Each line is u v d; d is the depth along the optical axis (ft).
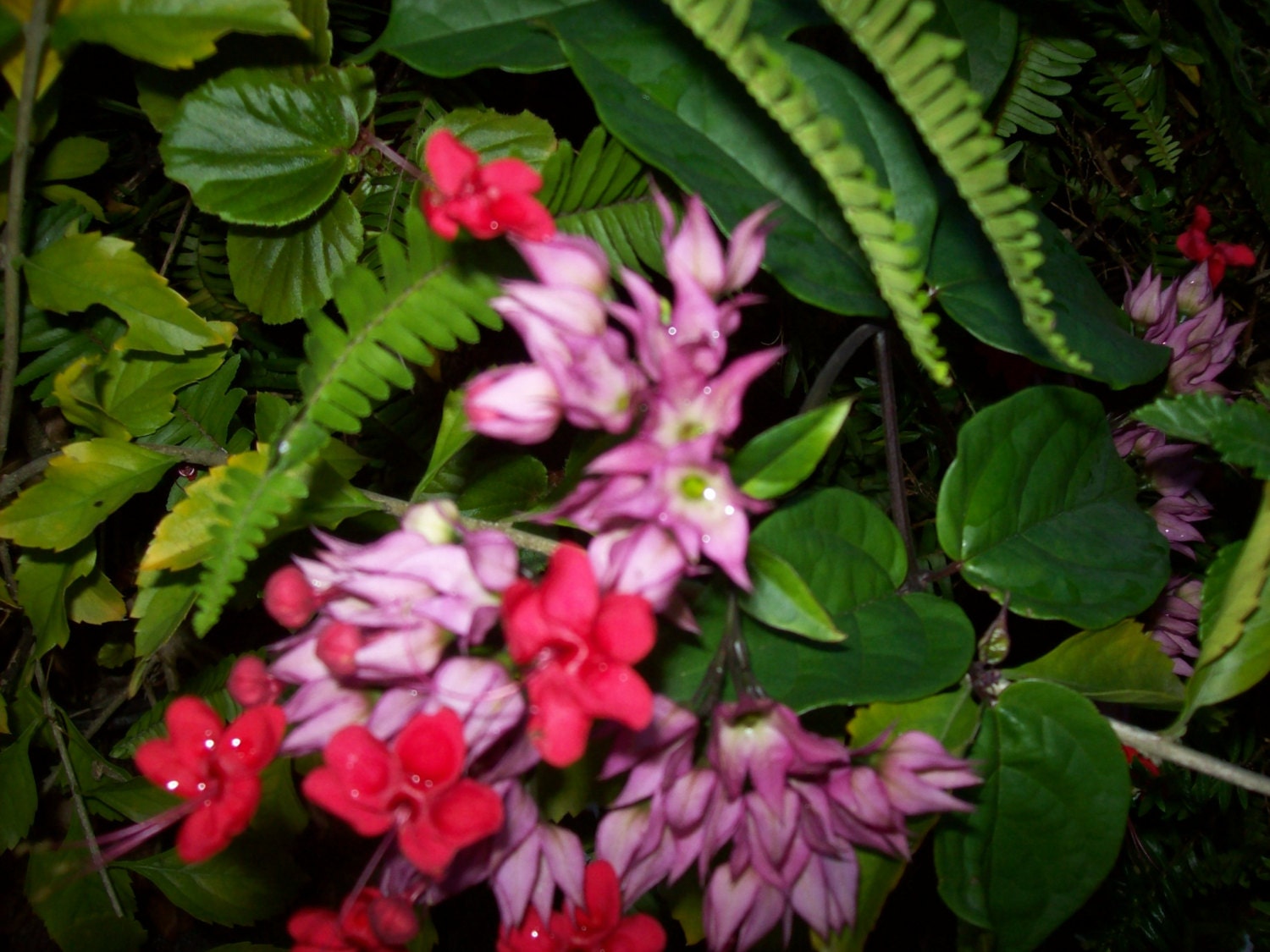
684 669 0.63
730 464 0.58
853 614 0.67
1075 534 0.73
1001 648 0.69
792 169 0.68
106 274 0.76
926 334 0.55
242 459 0.75
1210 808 1.10
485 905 1.24
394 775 0.50
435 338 0.64
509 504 0.87
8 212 0.70
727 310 0.55
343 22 0.88
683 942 1.10
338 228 0.83
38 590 0.85
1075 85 1.10
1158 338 0.90
